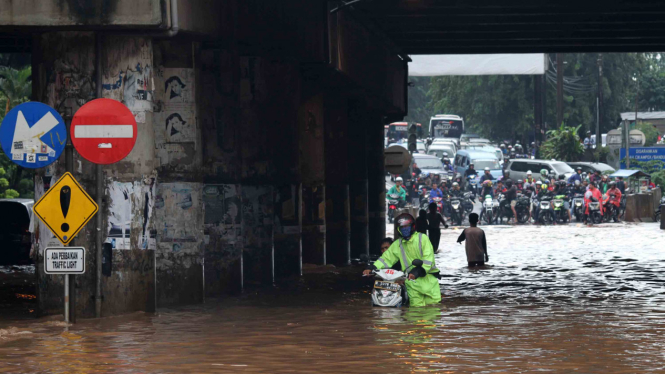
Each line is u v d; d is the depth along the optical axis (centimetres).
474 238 3719
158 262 2544
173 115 2566
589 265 3806
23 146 2012
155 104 2553
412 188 8488
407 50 5053
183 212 2567
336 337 1906
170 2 2197
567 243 5188
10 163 6231
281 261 3416
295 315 2283
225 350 1745
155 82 2556
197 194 2584
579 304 2498
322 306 2483
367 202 4606
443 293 2784
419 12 3919
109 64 2245
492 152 10806
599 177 8575
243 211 3209
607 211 7619
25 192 6312
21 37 3612
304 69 3478
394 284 2445
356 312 2338
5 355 1695
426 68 7756
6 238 4016
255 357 1667
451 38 4562
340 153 4159
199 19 2359
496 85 13075
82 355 1694
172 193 2562
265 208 3219
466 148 11162
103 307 2241
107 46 2245
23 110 2012
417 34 4512
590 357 1662
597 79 13762
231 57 2845
